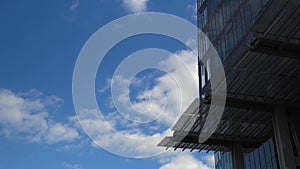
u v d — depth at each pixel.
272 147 36.34
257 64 29.61
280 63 29.16
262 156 38.06
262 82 31.38
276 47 26.31
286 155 32.03
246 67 30.27
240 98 32.66
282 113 33.47
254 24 31.66
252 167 39.75
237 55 34.12
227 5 39.03
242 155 39.16
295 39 26.02
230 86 32.34
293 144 33.72
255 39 25.61
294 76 30.52
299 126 34.12
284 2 26.25
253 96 32.88
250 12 32.91
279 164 32.72
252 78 31.02
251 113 35.62
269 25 25.83
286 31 25.80
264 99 33.06
